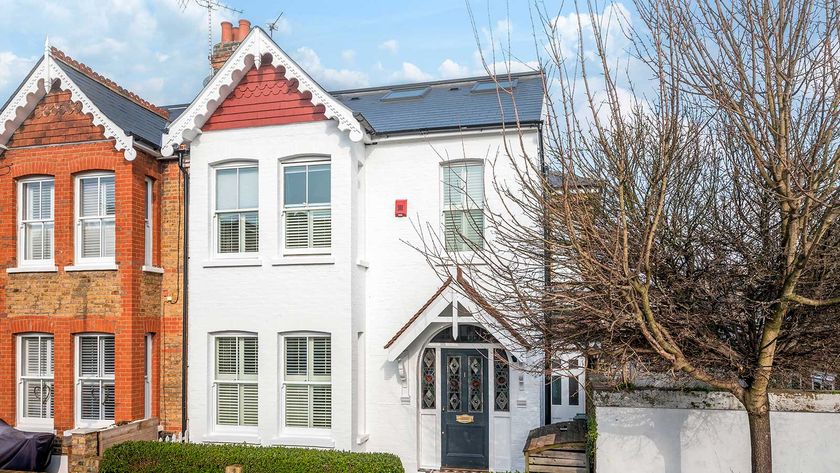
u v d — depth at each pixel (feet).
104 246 41.24
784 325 23.50
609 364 25.07
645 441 26.32
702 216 25.44
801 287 22.59
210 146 40.14
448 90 50.60
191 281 39.68
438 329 37.58
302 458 31.91
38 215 42.60
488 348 38.09
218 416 39.42
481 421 38.06
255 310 38.60
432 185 39.27
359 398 38.37
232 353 39.55
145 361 40.91
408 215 39.45
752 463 21.77
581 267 21.45
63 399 39.83
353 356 37.35
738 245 23.97
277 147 39.14
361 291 39.01
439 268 38.63
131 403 38.81
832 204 17.67
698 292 23.97
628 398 26.63
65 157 41.32
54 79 41.32
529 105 41.27
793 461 24.91
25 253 42.50
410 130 38.93
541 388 37.24
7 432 35.91
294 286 38.14
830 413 24.82
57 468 37.29
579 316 24.03
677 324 23.24
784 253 21.35
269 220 38.93
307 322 37.76
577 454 27.48
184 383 40.65
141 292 40.29
